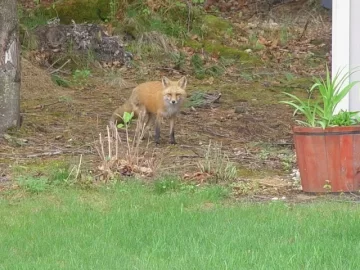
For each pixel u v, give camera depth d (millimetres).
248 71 23172
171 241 8703
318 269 7559
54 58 22000
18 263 7996
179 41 24688
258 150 14875
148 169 12672
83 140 15484
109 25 24453
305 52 25406
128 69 22547
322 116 11609
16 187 11695
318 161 11398
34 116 17359
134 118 16547
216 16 28344
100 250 8391
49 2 25891
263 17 28734
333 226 9195
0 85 15508
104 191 11492
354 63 13086
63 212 10242
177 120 17641
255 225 9320
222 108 18859
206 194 11133
